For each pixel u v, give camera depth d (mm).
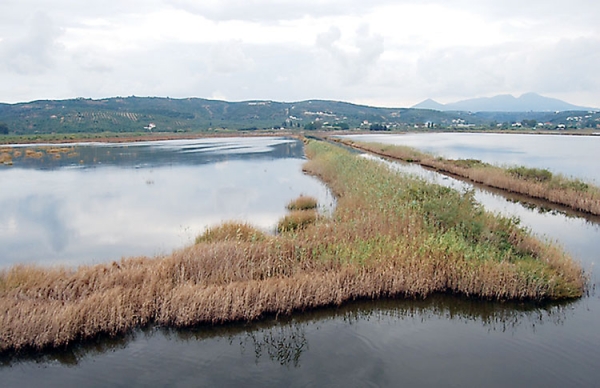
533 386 7797
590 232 17734
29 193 28594
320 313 10641
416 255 12516
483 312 10727
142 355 8898
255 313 10180
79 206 24297
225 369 8391
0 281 10906
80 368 8469
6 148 76062
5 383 7984
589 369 8320
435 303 11148
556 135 128375
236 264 11930
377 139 102562
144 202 25219
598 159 48906
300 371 8289
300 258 12711
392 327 10047
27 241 17719
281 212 22031
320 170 35594
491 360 8641
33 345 8836
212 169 41156
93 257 15523
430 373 8203
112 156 57344
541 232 17672
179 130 169000
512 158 50406
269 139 112188
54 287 10680
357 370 8312
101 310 9516
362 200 19812
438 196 18875
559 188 24594
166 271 11484
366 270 11938
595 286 11891
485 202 24141
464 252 12617
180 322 9750
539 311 10664
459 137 118062
